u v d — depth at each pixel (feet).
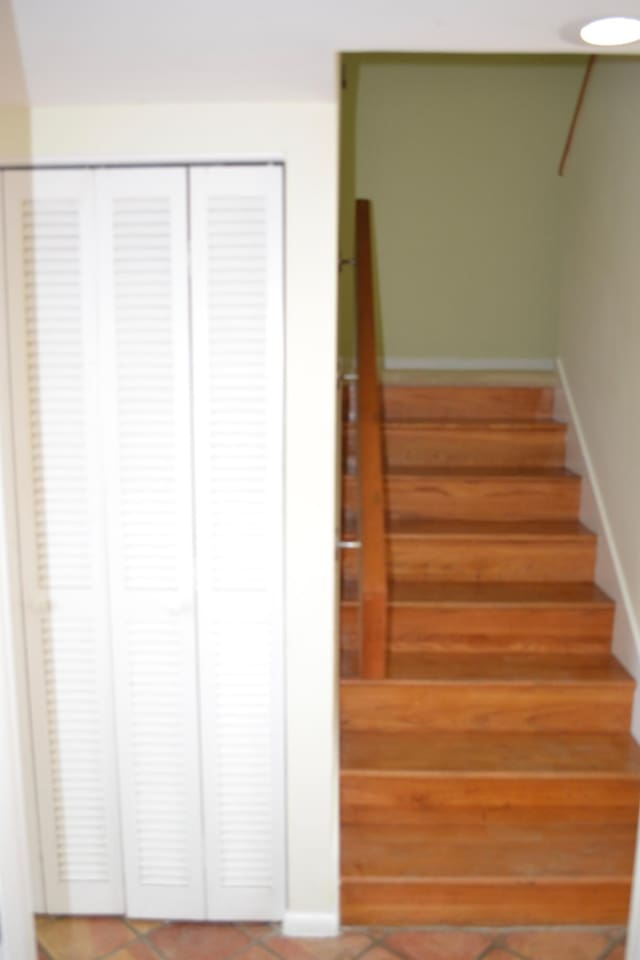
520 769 7.84
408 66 12.25
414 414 11.68
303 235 6.47
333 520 6.84
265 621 7.09
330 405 6.68
